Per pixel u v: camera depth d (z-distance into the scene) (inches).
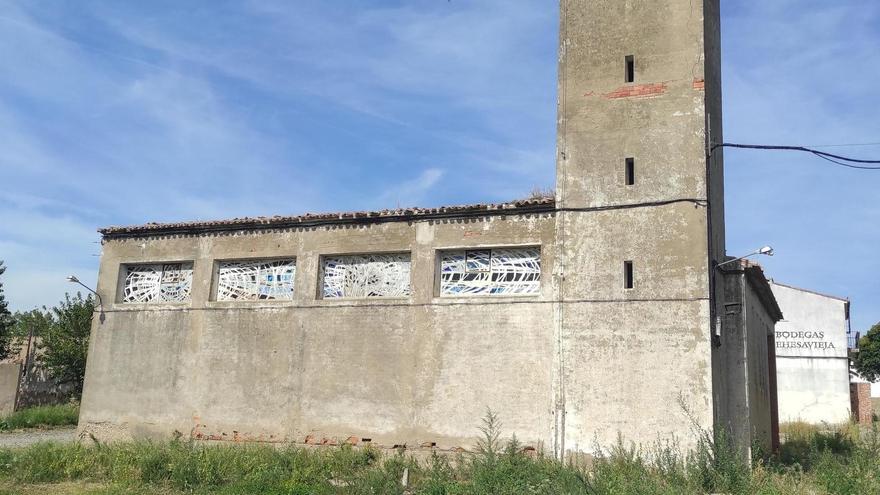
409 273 731.4
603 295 650.8
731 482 536.4
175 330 807.7
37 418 1061.8
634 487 492.7
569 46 708.7
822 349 1551.4
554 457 616.1
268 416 748.0
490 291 698.8
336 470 624.7
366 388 716.7
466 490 524.4
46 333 1296.8
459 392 681.6
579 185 677.3
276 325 765.3
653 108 668.7
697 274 626.5
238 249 799.7
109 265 856.9
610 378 634.8
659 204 649.0
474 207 705.0
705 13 689.0
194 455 626.5
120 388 816.9
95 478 608.1
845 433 1020.5
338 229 761.6
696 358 612.1
